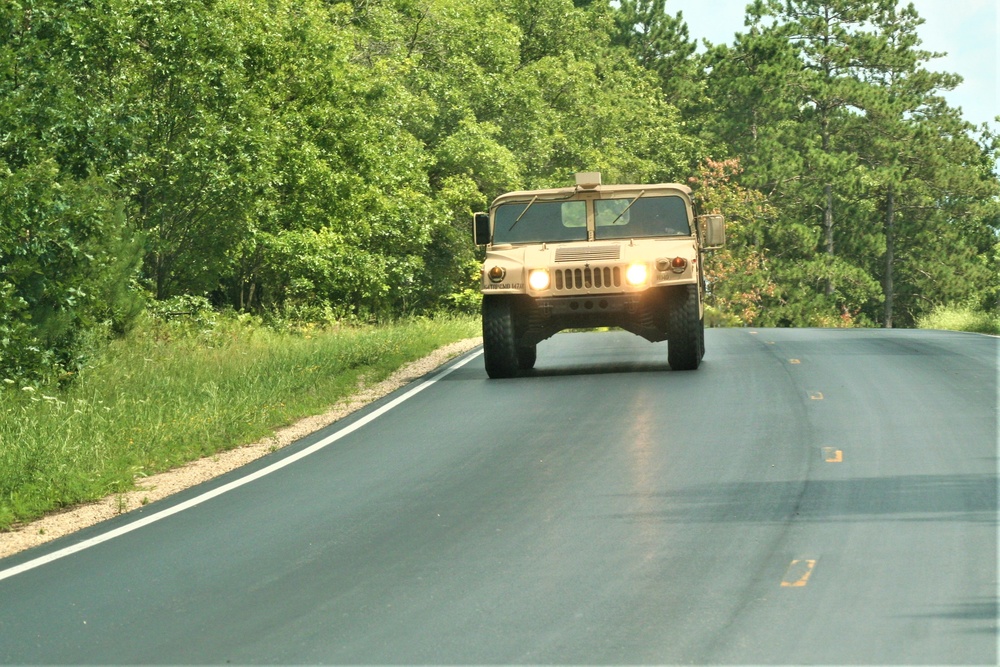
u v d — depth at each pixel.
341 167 60.34
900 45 143.50
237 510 18.47
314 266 55.72
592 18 114.38
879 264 145.88
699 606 11.96
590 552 14.43
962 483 17.39
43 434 23.61
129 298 41.03
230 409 27.69
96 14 42.44
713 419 24.64
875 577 12.72
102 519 18.97
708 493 17.53
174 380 33.72
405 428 26.00
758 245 130.50
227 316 53.44
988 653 10.27
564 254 34.19
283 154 55.97
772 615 11.55
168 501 19.72
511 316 34.44
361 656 10.95
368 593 13.12
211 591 13.62
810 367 34.09
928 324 73.12
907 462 19.20
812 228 133.88
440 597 12.79
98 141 37.81
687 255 33.66
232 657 11.11
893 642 10.62
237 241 50.62
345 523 16.95
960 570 12.84
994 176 152.62
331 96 59.59
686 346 33.59
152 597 13.50
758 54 137.75
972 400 26.14
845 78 138.75
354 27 73.44
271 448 24.58
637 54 144.88
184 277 51.56
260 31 54.31
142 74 46.84
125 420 26.67
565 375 34.59
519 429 24.77
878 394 27.62
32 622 12.73
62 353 34.25
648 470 19.59
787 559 13.62
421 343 47.12
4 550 17.00
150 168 46.62
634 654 10.60
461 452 22.47
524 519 16.52
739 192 126.62
